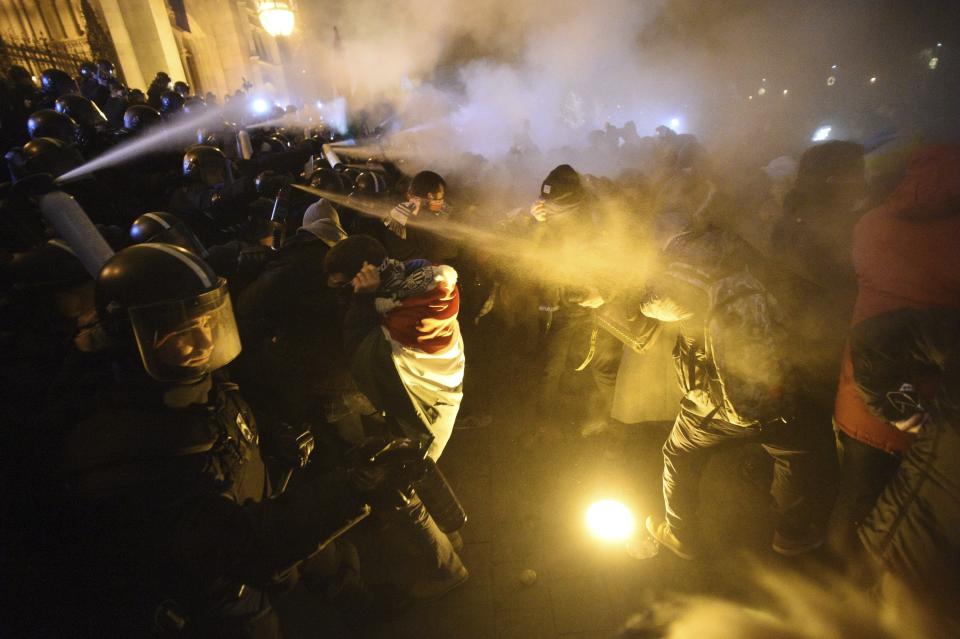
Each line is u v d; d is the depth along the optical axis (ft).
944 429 5.43
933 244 6.09
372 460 6.02
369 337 7.34
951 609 5.74
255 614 5.94
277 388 7.75
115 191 15.10
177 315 4.76
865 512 7.91
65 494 5.48
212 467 5.26
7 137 18.90
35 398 6.09
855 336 6.81
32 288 6.28
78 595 6.02
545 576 9.07
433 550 8.27
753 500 10.16
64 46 48.24
